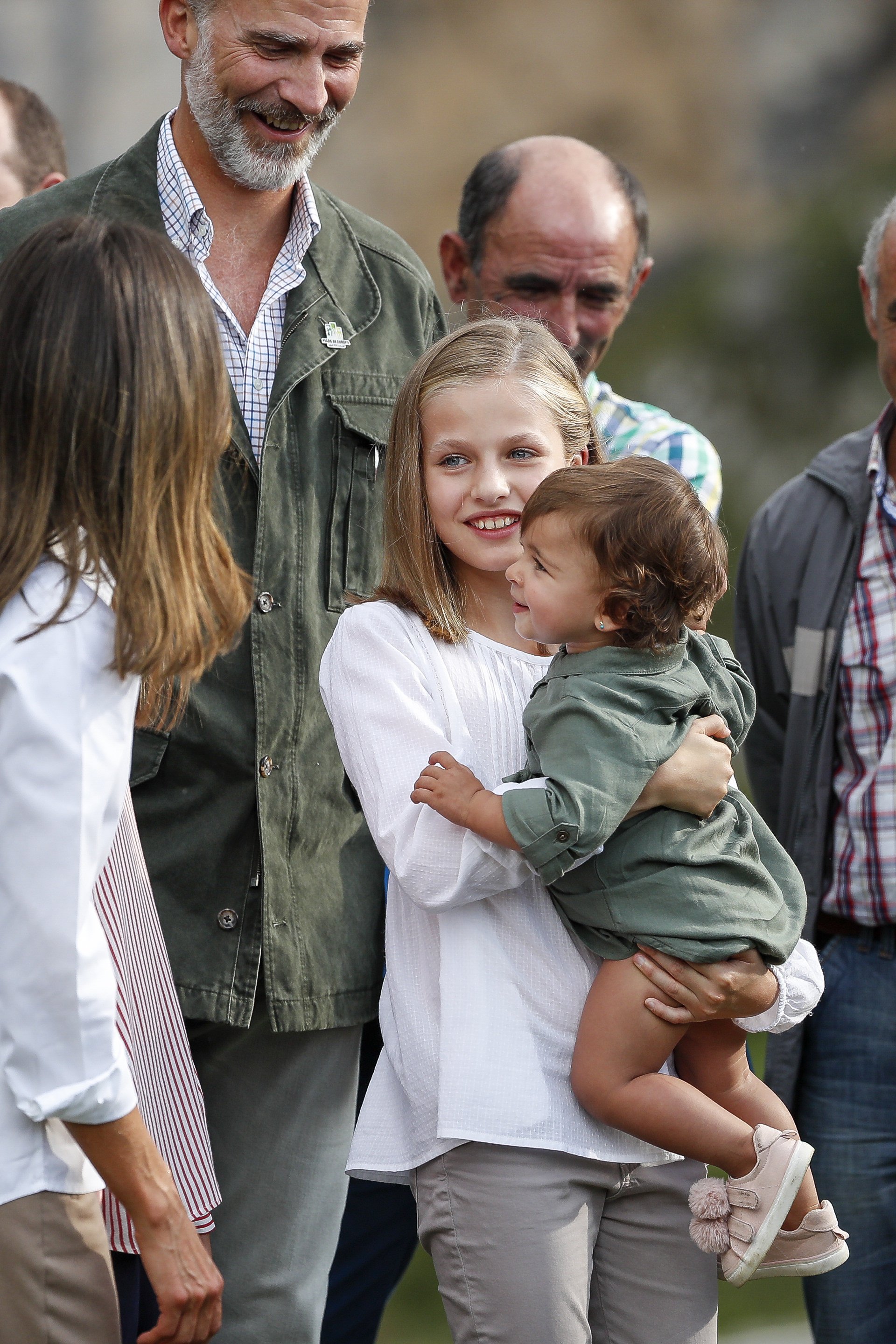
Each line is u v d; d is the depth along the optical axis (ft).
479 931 22.68
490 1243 21.89
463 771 22.09
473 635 24.66
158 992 23.15
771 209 118.73
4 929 17.92
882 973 33.40
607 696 21.67
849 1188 33.06
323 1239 28.89
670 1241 23.31
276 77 26.89
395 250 31.19
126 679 18.49
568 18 118.83
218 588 20.12
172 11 28.19
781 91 119.75
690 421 113.80
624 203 37.52
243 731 27.22
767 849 23.95
